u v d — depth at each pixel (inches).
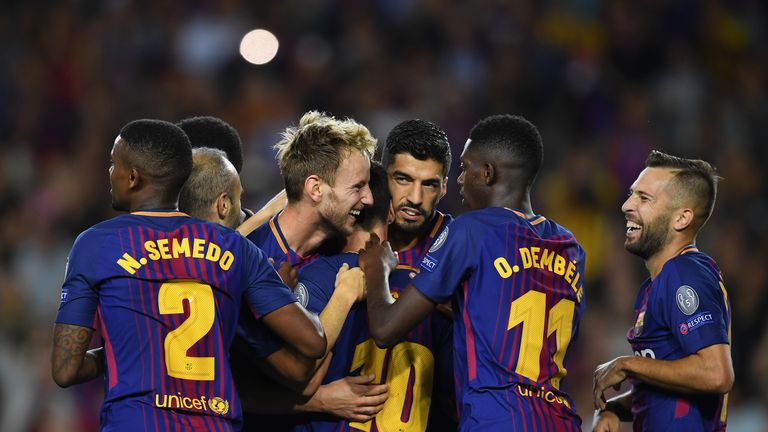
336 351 611.5
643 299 605.0
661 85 1831.9
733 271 1418.6
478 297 572.1
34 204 1627.7
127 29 1868.8
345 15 1907.0
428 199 622.5
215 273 547.2
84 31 1882.4
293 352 582.2
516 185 596.1
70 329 536.1
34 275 1535.4
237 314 558.3
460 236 576.1
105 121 1755.7
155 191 561.9
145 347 533.0
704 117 1788.9
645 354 595.8
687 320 567.8
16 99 1811.0
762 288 1370.6
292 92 1798.7
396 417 611.2
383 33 1882.4
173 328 536.7
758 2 2011.6
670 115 1785.2
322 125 610.2
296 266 617.9
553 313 580.4
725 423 598.2
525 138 596.7
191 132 690.2
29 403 1343.5
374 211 621.9
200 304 542.3
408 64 1833.2
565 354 592.4
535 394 566.9
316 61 1857.8
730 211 1576.0
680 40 1897.1
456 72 1819.6
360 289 594.9
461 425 569.6
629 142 1691.7
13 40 1881.2
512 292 570.6
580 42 1889.8
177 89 1798.7
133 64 1844.2
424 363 620.7
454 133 1705.2
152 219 553.9
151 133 561.9
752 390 1221.7
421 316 572.4
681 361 565.0
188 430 530.3
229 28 1871.3
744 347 1268.5
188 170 571.5
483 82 1817.2
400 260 642.2
